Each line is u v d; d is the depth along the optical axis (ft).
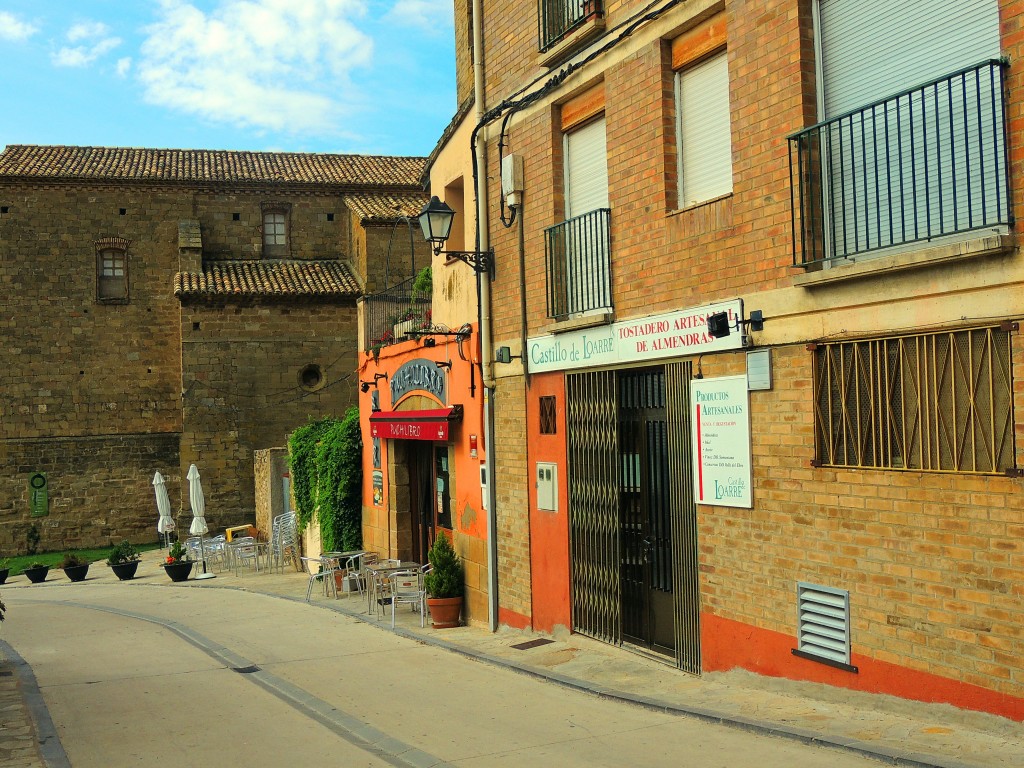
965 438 22.02
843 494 25.02
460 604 45.98
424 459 55.57
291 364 103.76
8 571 91.86
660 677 31.01
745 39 28.14
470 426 45.88
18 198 105.81
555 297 38.34
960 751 20.48
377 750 25.09
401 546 57.06
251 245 111.24
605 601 35.70
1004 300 20.99
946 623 22.40
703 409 29.81
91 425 106.73
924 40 23.57
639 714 27.20
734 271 28.71
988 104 21.77
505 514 42.52
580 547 37.19
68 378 106.42
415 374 53.72
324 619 50.03
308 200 112.88
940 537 22.50
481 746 24.81
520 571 41.29
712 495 29.48
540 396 39.63
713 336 29.25
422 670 35.65
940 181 22.06
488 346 43.39
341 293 103.71
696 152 31.30
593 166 37.06
